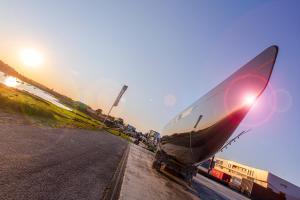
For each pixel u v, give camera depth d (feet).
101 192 15.64
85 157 25.64
